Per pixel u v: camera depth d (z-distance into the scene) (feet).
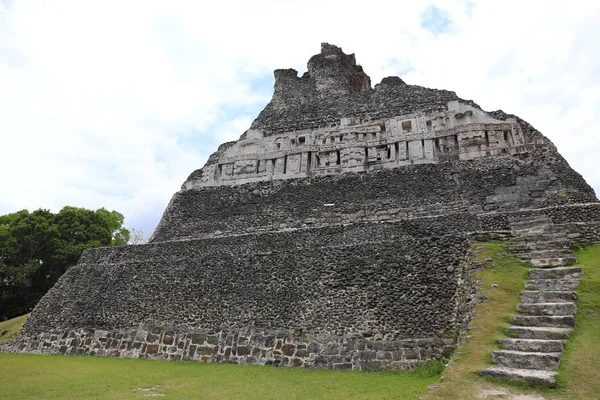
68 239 104.88
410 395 24.21
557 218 44.93
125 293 55.16
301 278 46.62
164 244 60.85
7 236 94.89
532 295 29.04
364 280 43.37
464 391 19.89
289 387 29.58
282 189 69.92
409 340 36.45
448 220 47.44
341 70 89.61
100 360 45.78
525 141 61.87
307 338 40.63
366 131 73.97
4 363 44.91
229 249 55.42
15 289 95.66
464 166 61.52
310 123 79.77
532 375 20.17
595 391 18.84
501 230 44.55
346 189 65.26
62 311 56.65
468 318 31.14
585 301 27.63
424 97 74.02
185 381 33.01
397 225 49.29
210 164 79.61
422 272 41.57
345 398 25.22
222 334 44.93
